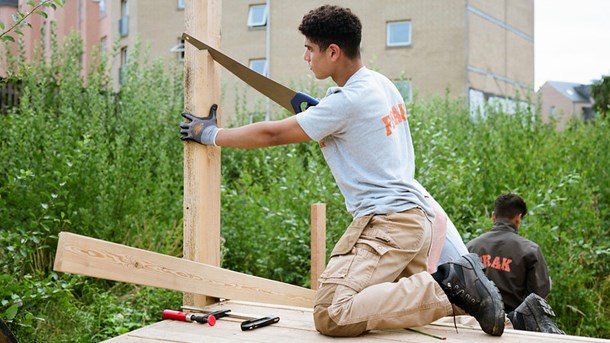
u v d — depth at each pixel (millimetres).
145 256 3262
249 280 4062
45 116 7609
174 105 9500
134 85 9086
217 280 3783
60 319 5059
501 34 25234
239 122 11930
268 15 23203
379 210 3283
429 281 3205
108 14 23969
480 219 6539
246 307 3826
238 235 6996
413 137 7035
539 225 6453
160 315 5664
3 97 8391
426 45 22156
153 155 8055
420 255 3387
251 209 7105
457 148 8617
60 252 2830
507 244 5145
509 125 9203
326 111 3258
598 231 7109
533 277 5035
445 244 3648
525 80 27641
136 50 10109
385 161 3301
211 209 3848
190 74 3770
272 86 3795
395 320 3160
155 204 6883
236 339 3191
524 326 3799
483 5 23594
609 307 6895
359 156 3305
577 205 7133
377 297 3152
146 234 6375
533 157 8188
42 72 8867
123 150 7059
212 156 3844
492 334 3152
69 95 8359
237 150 9930
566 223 6863
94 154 6746
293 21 23016
